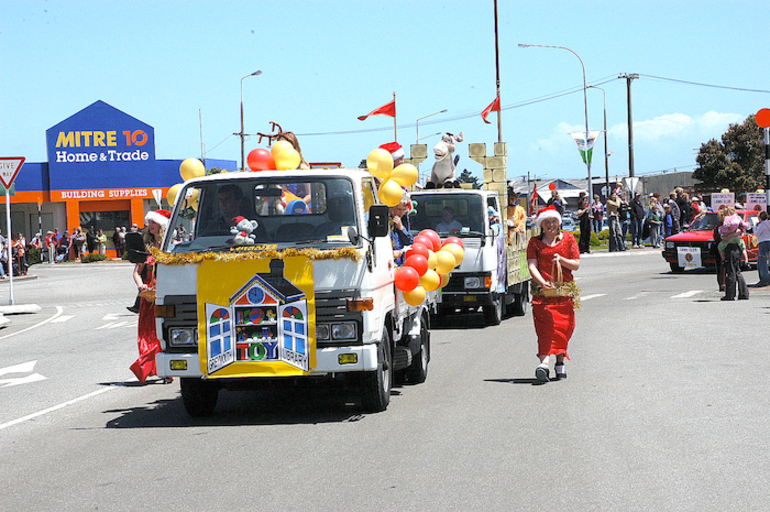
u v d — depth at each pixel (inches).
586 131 1684.3
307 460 265.9
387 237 352.5
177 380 443.2
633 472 239.1
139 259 329.4
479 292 598.9
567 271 389.7
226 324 313.1
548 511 208.4
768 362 419.5
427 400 356.5
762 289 804.0
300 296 310.3
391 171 366.9
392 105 526.9
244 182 332.8
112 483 248.5
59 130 2288.4
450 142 656.4
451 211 614.2
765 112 821.9
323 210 328.5
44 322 794.8
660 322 595.8
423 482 236.4
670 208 1446.9
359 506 217.3
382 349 333.1
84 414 362.6
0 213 2317.9
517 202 748.6
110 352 563.5
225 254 313.6
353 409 347.9
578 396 351.9
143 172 2311.8
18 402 397.7
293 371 310.7
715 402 330.6
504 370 426.3
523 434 288.8
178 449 288.7
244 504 222.8
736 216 725.3
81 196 2299.5
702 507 207.6
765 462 245.4
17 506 229.6
